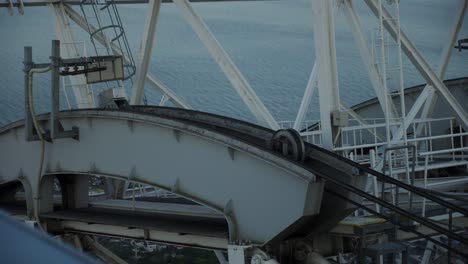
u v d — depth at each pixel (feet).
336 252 41.93
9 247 5.58
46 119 50.62
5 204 60.29
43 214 51.52
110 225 47.67
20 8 71.92
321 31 43.27
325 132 43.83
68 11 72.95
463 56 119.55
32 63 48.96
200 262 97.45
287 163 35.06
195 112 47.47
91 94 72.08
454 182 60.64
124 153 44.96
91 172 47.37
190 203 53.72
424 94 70.85
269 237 36.35
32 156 52.26
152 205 51.34
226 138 37.78
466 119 72.08
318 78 43.73
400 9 121.19
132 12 116.26
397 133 55.26
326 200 39.04
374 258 39.32
